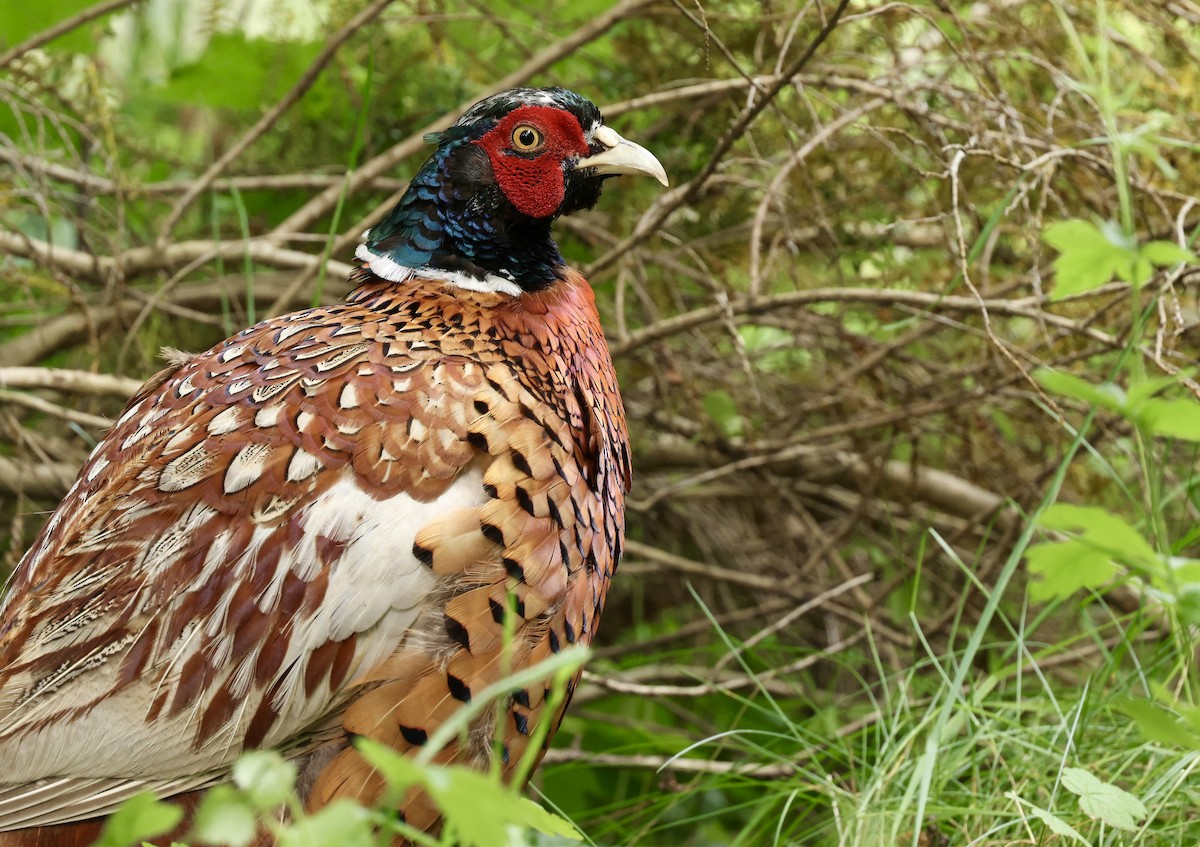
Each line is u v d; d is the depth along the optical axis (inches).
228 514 160.2
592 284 315.9
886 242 318.0
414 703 160.6
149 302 289.3
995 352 277.9
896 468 343.3
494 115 194.4
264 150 353.1
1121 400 141.6
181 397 175.5
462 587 163.0
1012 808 199.5
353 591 159.2
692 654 367.2
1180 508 313.9
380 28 329.1
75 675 154.5
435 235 194.9
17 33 325.4
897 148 295.3
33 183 294.8
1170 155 285.1
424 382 169.8
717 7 305.6
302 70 328.8
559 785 306.5
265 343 179.2
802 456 334.0
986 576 309.3
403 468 164.4
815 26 295.6
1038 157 257.0
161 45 393.1
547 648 171.3
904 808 183.5
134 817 106.6
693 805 298.5
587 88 325.7
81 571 160.7
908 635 324.5
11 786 150.4
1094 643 293.4
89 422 269.3
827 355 334.6
